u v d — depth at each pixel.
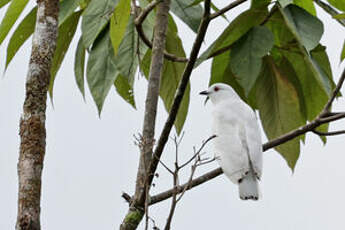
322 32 9.48
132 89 9.80
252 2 10.48
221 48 10.21
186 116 11.44
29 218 6.75
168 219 6.59
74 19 10.94
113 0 9.99
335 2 10.89
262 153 11.05
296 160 11.45
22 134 7.20
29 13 10.69
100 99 9.74
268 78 11.43
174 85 11.47
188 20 10.16
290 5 9.79
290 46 11.07
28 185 6.91
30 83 7.48
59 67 11.02
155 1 9.31
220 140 11.16
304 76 11.72
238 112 11.55
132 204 8.23
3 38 10.68
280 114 11.47
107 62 9.95
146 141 8.50
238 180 10.68
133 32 10.02
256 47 9.86
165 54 9.96
